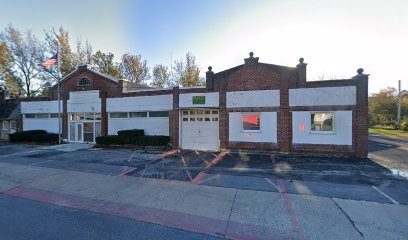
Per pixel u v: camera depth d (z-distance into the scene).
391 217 5.00
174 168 9.93
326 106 12.52
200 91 15.16
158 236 4.29
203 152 14.16
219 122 14.66
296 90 13.05
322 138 12.61
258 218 5.03
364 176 8.39
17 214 5.39
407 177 8.24
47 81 34.38
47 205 6.00
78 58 34.41
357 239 4.12
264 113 13.70
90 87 18.98
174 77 37.31
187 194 6.65
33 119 21.89
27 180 8.38
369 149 15.12
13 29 30.97
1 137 24.00
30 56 32.56
